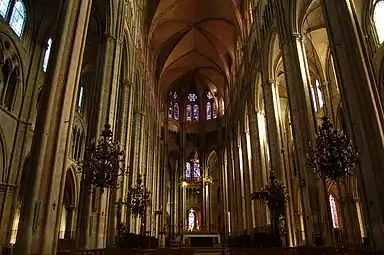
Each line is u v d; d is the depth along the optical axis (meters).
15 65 18.64
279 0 21.39
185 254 14.17
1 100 17.33
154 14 36.00
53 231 9.67
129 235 18.16
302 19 20.23
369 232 10.37
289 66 19.41
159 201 45.25
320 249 11.11
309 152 16.38
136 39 27.08
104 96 16.94
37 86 20.56
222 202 48.59
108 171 12.55
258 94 30.19
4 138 17.41
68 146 10.84
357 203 24.25
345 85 11.97
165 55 46.28
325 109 26.72
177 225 48.78
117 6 19.23
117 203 18.42
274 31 23.67
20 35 19.53
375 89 11.45
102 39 18.62
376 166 10.50
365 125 11.04
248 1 33.62
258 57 28.16
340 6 12.64
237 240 27.02
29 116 19.58
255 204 26.92
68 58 11.27
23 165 18.78
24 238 8.84
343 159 11.23
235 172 39.47
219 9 39.12
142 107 30.78
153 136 40.66
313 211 15.30
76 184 25.64
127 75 23.41
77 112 26.73
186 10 39.81
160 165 48.91
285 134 33.44
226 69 46.41
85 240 13.70
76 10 12.03
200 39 45.22
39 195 9.52
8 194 17.48
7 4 18.11
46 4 21.11
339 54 12.34
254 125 30.05
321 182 15.66
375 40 18.62
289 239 20.12
